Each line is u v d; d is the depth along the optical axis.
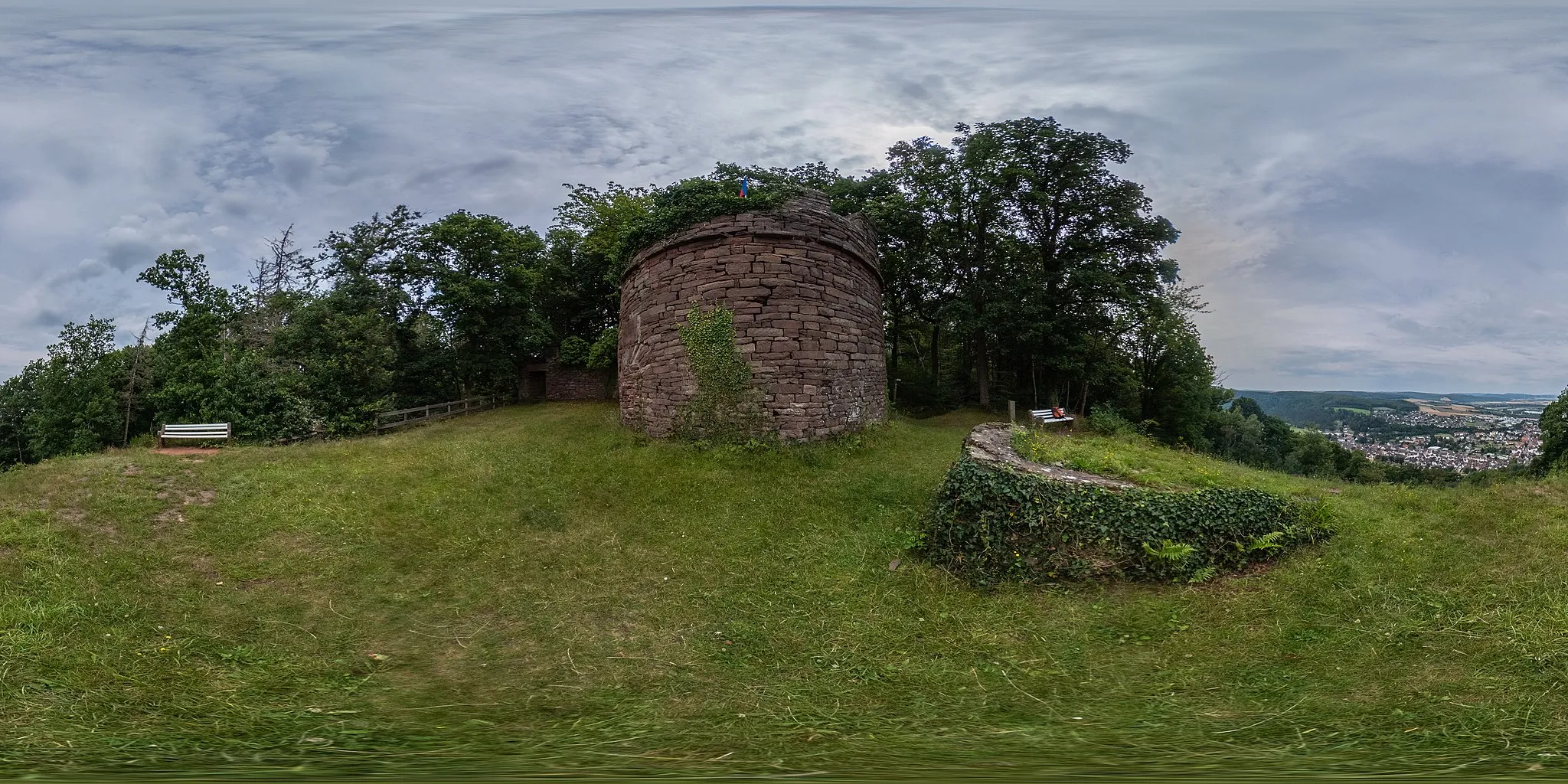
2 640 4.64
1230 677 4.33
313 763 3.04
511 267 24.36
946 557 6.78
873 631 5.50
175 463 10.52
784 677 4.73
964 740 3.47
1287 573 5.79
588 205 29.02
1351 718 3.56
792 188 12.88
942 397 26.62
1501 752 3.00
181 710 3.92
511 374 25.48
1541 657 3.96
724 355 12.05
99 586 5.95
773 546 7.69
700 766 3.01
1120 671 4.57
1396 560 5.78
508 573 6.92
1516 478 8.48
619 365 15.55
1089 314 22.84
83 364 21.02
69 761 3.03
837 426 12.51
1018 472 7.11
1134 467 8.06
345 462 11.28
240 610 5.77
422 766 3.00
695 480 10.07
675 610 6.04
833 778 2.77
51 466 9.94
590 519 8.70
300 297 23.11
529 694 4.41
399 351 22.95
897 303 27.52
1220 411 33.19
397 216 23.67
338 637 5.41
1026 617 5.58
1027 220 24.14
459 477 10.27
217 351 20.34
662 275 13.20
